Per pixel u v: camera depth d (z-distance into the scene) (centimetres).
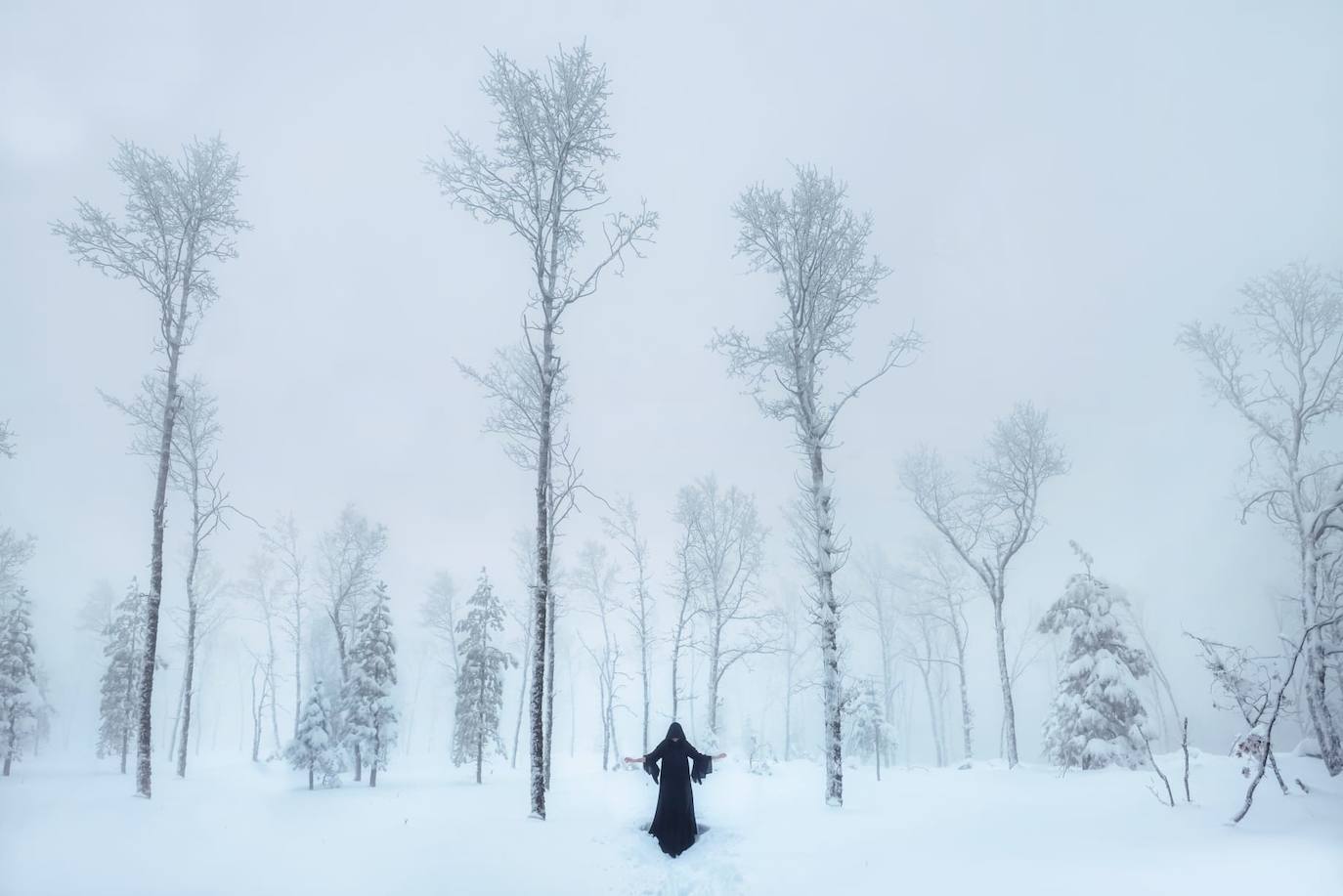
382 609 3011
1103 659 2425
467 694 2988
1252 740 1097
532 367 1975
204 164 1741
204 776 2714
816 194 1686
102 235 1636
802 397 1666
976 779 1886
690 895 818
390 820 1220
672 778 1052
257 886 785
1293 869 668
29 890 765
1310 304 1969
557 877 862
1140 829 929
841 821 1145
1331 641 1583
